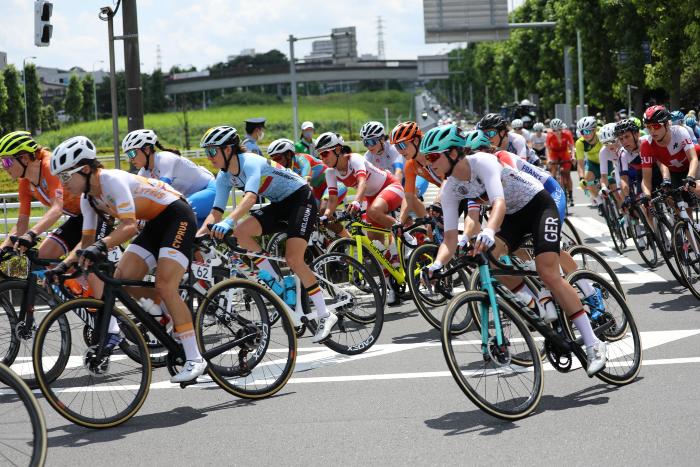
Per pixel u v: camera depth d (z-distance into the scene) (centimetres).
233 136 691
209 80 15312
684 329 766
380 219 901
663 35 3800
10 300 681
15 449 436
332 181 957
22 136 707
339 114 13762
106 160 4225
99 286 688
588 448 479
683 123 1312
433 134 565
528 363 559
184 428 559
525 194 584
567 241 1027
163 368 730
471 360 543
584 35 5116
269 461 485
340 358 744
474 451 484
